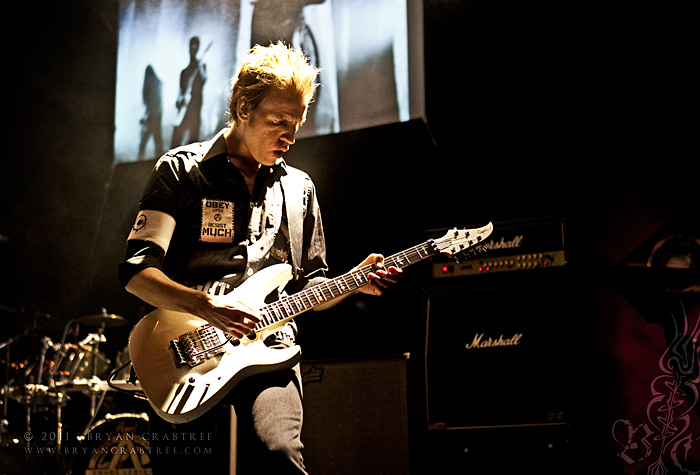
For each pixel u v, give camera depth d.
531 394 3.02
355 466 3.03
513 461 2.97
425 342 3.22
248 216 2.12
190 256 2.05
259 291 2.04
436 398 3.14
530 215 4.08
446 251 2.37
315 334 4.37
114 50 4.66
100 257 4.79
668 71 3.94
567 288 3.12
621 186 3.93
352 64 4.08
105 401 4.40
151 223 1.98
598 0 3.98
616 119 4.02
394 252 4.32
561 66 4.06
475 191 4.22
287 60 2.12
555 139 4.13
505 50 4.07
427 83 3.94
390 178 4.37
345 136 4.20
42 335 4.86
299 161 4.45
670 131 3.89
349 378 3.13
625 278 3.80
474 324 3.19
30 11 4.79
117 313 4.82
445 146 4.25
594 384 3.67
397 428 3.02
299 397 1.96
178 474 1.94
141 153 4.52
